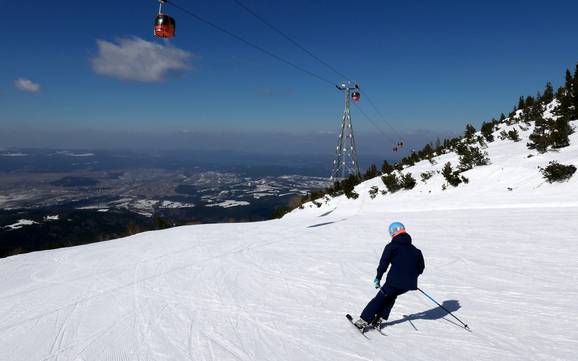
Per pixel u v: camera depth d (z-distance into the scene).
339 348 4.67
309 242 12.07
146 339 5.37
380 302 4.95
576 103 25.30
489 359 4.12
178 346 5.06
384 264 4.83
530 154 20.53
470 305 5.72
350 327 5.30
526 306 5.47
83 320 6.35
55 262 11.58
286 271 8.59
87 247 14.18
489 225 11.81
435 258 8.66
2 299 8.02
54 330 5.98
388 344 4.68
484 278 6.94
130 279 8.82
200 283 8.09
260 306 6.41
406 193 23.11
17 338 5.78
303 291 7.08
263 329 5.43
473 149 22.92
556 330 4.64
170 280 8.48
